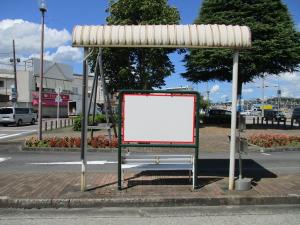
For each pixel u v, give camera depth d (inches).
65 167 483.8
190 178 360.5
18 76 2866.6
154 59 1263.5
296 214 278.4
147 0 1219.2
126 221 263.1
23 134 1109.7
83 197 300.0
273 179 375.9
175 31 309.0
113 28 311.6
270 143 718.5
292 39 1242.0
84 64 318.7
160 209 290.5
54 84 3159.5
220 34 308.8
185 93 326.6
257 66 1242.6
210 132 1141.7
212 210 287.9
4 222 261.0
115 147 670.5
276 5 1257.4
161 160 337.7
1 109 1583.4
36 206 292.2
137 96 327.0
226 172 432.8
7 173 417.7
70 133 1047.6
